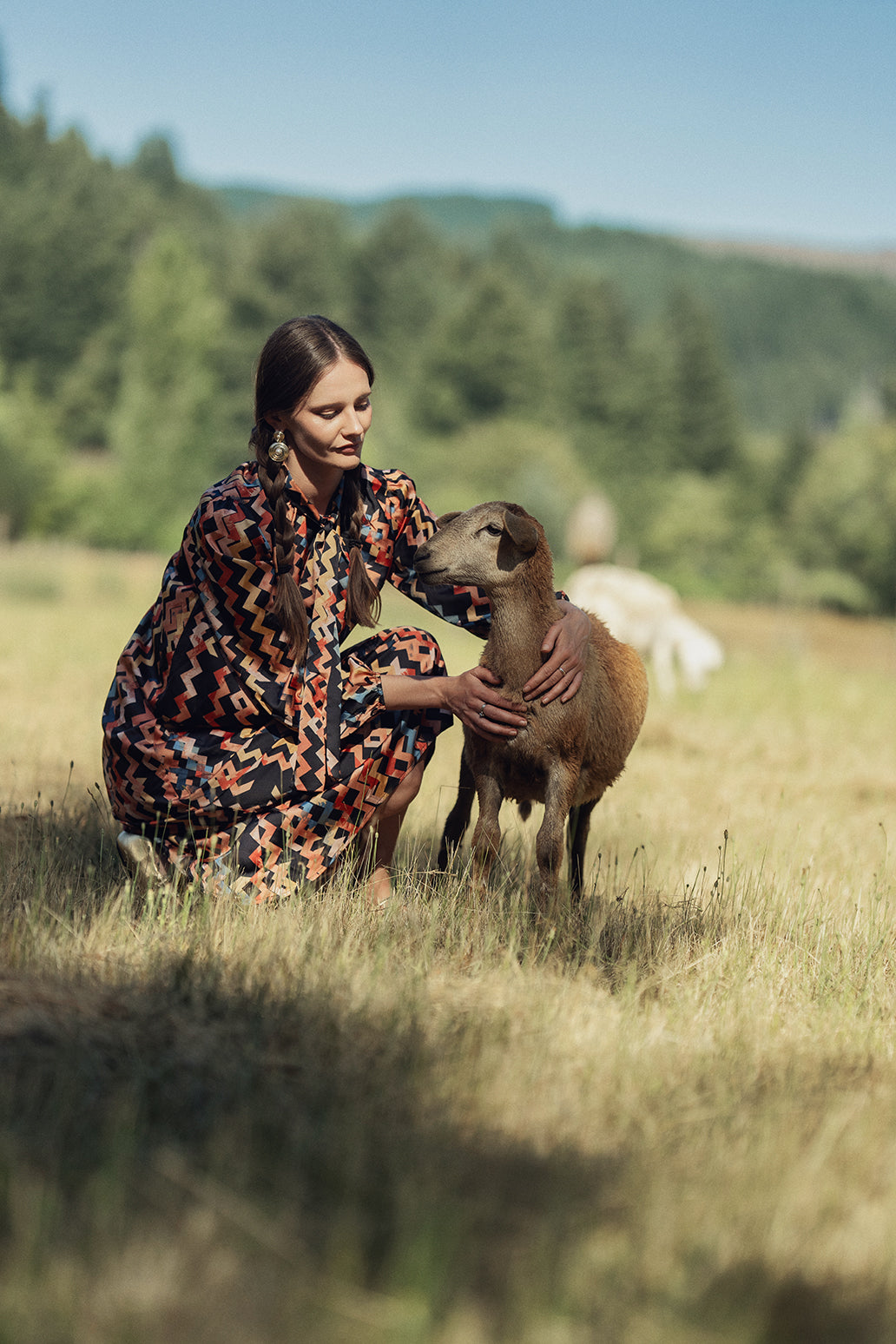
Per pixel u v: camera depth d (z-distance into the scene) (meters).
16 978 3.36
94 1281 2.12
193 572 4.24
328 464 4.26
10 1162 2.43
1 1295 2.06
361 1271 2.24
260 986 3.47
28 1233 2.20
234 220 143.38
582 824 5.21
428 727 4.56
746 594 70.06
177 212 116.00
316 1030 3.24
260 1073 2.99
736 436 91.19
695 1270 2.30
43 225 90.69
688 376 91.81
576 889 5.09
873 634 44.50
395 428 71.12
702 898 4.95
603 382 92.62
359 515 4.45
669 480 85.94
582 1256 2.30
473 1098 2.97
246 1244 2.28
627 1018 3.58
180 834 4.32
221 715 4.24
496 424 78.25
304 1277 2.19
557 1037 3.39
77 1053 2.94
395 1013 3.33
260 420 4.21
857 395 185.38
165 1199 2.40
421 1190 2.50
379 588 4.61
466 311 86.62
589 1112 2.97
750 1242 2.43
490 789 4.68
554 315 99.94
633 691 5.06
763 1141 2.80
